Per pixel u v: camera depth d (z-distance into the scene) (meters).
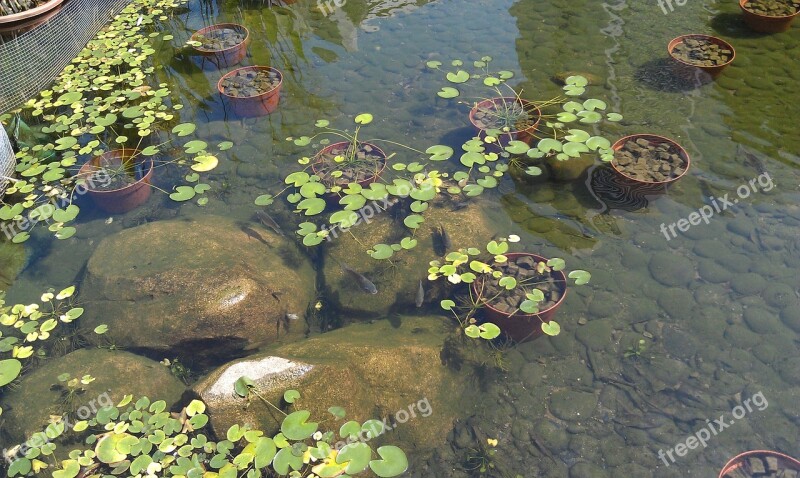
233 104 2.88
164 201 2.53
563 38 3.28
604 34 3.29
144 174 2.59
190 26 3.56
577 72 3.01
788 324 1.99
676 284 2.13
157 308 2.04
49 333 2.09
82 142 2.78
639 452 1.78
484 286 2.10
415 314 2.13
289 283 2.19
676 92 2.84
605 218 2.33
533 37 3.31
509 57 3.16
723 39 3.17
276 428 1.76
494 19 3.50
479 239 2.25
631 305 2.09
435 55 3.23
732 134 2.60
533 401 1.91
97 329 2.03
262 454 1.68
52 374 1.92
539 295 2.01
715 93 2.82
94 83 3.04
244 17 3.62
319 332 2.14
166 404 1.90
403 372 1.93
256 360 1.86
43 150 2.68
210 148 2.74
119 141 2.71
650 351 1.98
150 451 1.73
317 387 1.82
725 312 2.04
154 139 2.79
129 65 3.17
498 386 1.95
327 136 2.77
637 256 2.21
